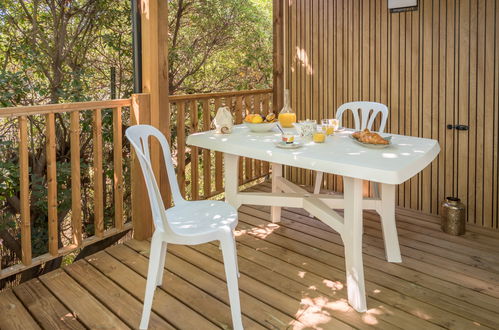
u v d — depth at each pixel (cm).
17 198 416
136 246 282
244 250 274
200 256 264
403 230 312
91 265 252
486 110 311
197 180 375
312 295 216
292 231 309
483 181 320
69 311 202
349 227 203
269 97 456
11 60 416
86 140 447
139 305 207
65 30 434
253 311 201
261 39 607
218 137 254
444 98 332
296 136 255
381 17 361
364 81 381
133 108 279
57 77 434
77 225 261
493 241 290
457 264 253
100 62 470
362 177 178
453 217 299
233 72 607
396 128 365
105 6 447
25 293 219
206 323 191
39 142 429
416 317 195
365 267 249
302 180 450
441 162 341
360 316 196
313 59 417
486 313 198
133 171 285
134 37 284
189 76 586
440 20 326
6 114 211
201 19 565
